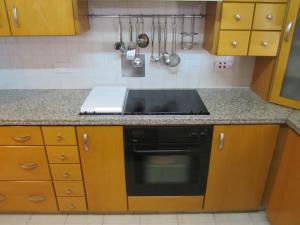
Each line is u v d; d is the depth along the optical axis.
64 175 1.72
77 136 1.59
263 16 1.52
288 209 1.53
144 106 1.73
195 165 1.71
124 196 1.82
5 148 1.61
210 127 1.57
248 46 1.59
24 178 1.73
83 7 1.67
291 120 1.49
